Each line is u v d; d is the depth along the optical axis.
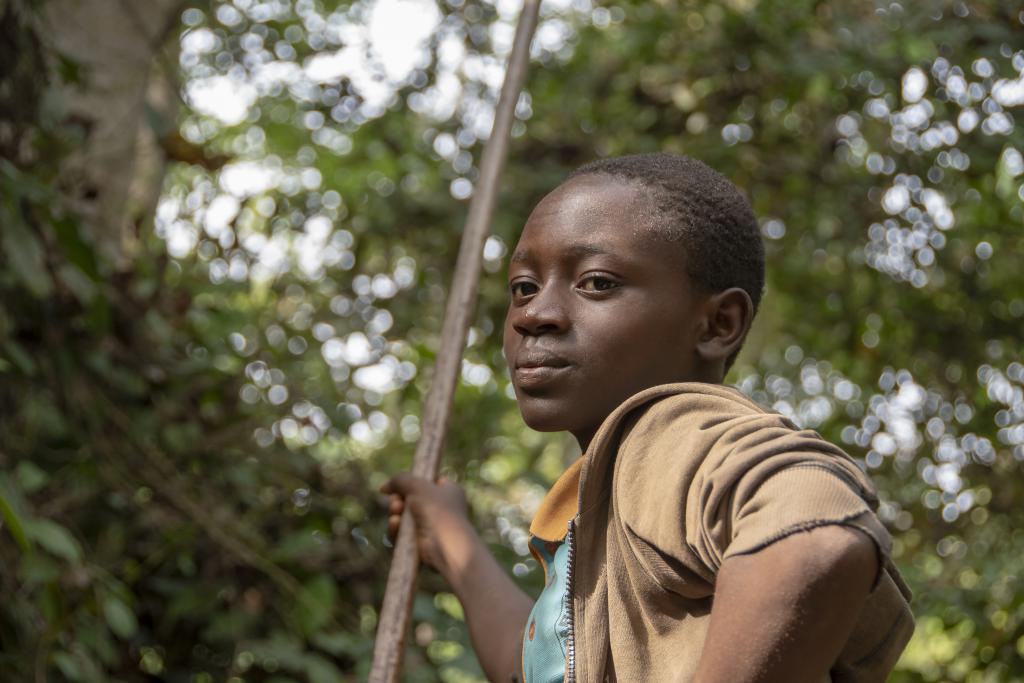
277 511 2.83
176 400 2.74
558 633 1.17
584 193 1.17
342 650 2.57
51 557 2.39
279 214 3.21
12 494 2.11
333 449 3.14
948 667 3.07
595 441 1.09
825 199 3.76
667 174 1.18
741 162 3.80
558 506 1.25
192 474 2.76
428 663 2.75
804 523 0.87
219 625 2.58
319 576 2.60
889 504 3.57
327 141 4.01
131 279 2.69
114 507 2.67
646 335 1.13
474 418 3.12
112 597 2.44
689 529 0.96
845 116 3.73
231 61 3.61
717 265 1.17
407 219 3.61
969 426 3.55
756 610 0.86
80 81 2.62
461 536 1.75
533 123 3.91
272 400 2.83
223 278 2.89
